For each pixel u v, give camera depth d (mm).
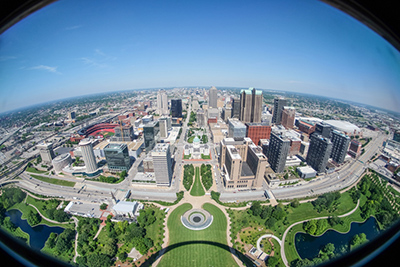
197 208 177875
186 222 160750
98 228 157500
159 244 139125
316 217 166625
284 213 161375
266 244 139625
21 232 157000
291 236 147000
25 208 185000
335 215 164250
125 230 152375
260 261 128000
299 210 174000
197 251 134125
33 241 149125
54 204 187750
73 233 150500
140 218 159375
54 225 163375
